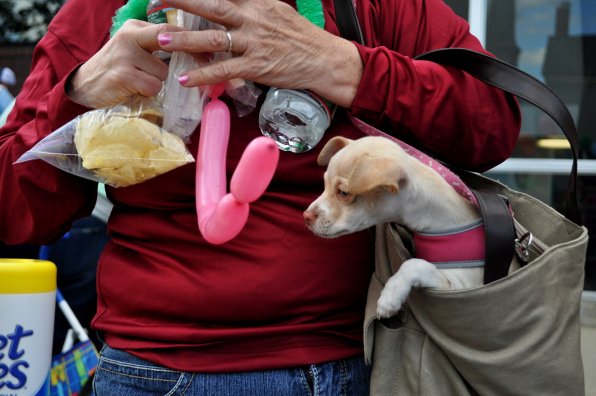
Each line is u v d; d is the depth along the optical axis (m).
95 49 1.59
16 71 4.81
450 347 1.37
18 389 1.72
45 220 1.59
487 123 1.54
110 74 1.36
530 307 1.35
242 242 1.47
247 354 1.46
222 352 1.46
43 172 1.51
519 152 4.08
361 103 1.46
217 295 1.45
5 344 1.71
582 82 4.07
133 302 1.53
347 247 1.52
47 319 1.78
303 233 1.49
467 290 1.34
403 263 1.44
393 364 1.45
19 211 1.59
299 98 1.43
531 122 4.06
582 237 1.44
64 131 1.39
